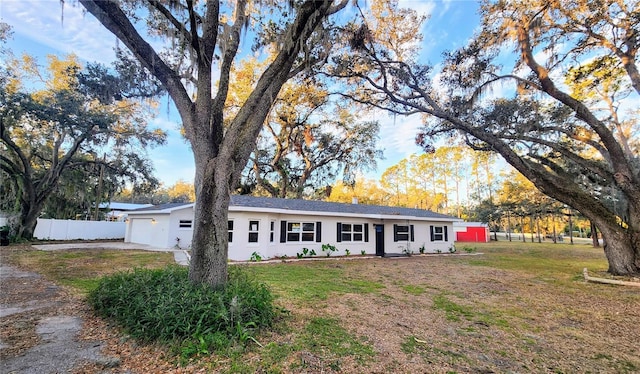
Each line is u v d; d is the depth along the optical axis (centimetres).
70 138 1884
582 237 5022
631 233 992
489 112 1138
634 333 467
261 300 445
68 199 2272
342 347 374
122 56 617
